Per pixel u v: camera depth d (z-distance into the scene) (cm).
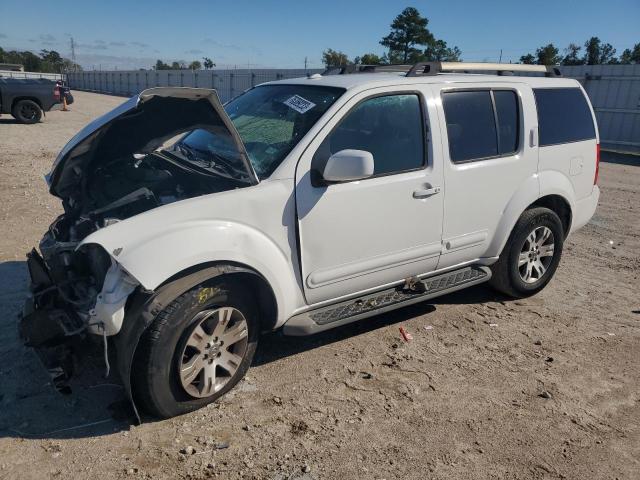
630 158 1653
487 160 457
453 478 298
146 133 384
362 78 422
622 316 507
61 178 395
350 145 383
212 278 324
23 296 478
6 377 366
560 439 333
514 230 494
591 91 1839
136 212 360
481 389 381
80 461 295
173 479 286
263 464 300
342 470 299
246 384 372
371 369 399
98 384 363
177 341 315
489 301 530
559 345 448
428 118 419
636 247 718
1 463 291
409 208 410
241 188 343
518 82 491
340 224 377
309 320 374
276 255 351
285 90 439
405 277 434
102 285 315
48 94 1897
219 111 333
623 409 365
